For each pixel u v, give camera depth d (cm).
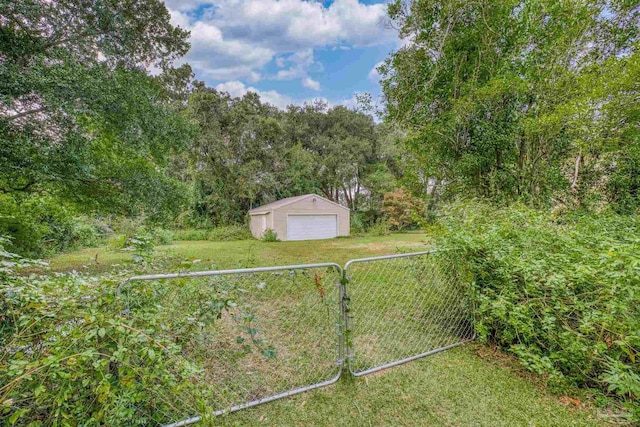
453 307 283
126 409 137
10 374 110
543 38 541
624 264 174
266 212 1445
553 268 211
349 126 2128
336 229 1587
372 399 193
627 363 185
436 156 662
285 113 2066
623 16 498
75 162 495
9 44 443
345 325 215
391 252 957
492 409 183
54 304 130
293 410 182
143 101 568
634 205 523
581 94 470
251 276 249
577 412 179
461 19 602
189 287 172
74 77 445
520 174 548
